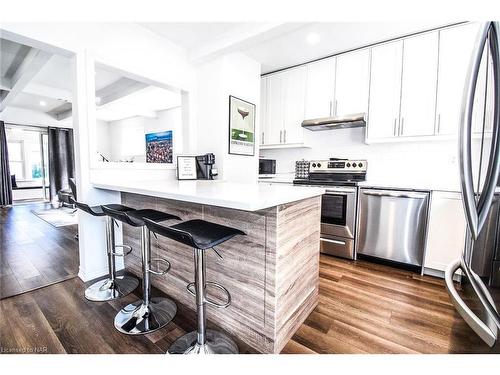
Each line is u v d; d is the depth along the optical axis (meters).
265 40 2.40
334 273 2.32
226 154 2.85
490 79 0.83
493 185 0.80
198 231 1.29
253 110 3.19
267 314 1.34
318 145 3.43
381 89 2.66
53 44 1.84
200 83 2.96
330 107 3.02
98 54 2.08
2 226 4.00
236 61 2.89
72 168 6.59
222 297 1.55
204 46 2.71
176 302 1.86
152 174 2.59
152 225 1.21
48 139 6.23
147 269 1.67
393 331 1.52
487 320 0.83
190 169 2.66
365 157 3.05
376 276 2.26
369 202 2.50
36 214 4.91
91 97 2.06
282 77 3.42
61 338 1.44
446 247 2.13
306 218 1.60
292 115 3.35
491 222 0.81
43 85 4.36
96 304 1.80
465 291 1.02
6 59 3.30
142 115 6.00
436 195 2.16
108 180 2.23
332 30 2.44
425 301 1.85
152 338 1.45
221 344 1.40
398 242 2.36
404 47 2.51
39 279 2.18
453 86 2.28
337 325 1.58
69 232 3.67
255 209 1.04
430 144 2.63
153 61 2.54
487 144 0.85
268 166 3.73
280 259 1.33
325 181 2.84
